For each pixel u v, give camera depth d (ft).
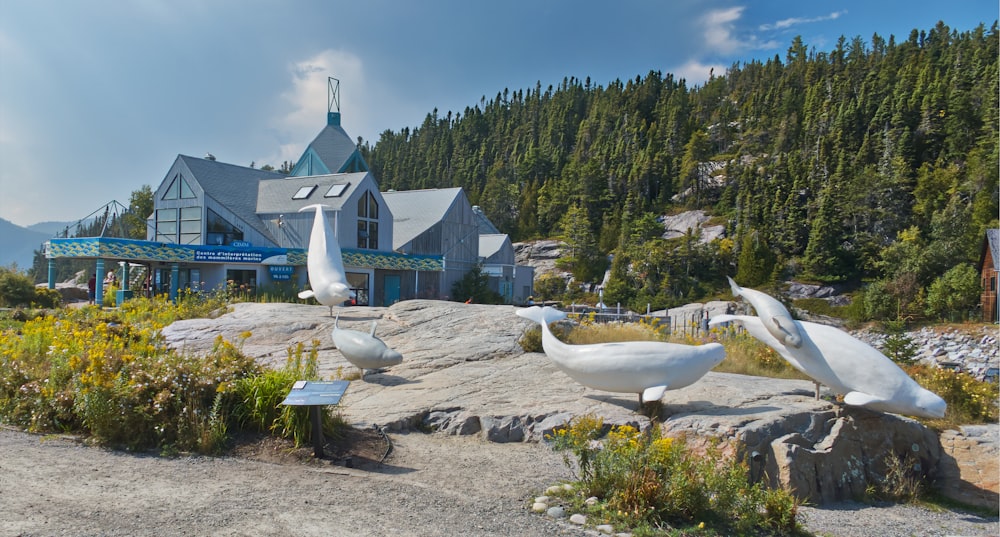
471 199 414.82
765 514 24.16
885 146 310.24
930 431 35.76
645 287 255.09
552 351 37.52
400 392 40.57
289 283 121.29
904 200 272.10
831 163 318.86
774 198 292.20
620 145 415.44
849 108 362.74
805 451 29.84
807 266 252.21
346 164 179.42
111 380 30.68
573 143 509.35
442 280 165.68
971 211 225.76
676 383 34.32
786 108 425.69
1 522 19.70
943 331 147.74
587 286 279.49
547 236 349.61
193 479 25.04
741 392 38.50
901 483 32.32
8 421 32.40
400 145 579.07
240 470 26.50
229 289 95.55
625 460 24.49
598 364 35.35
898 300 163.02
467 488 25.95
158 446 28.99
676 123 434.71
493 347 52.80
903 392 32.27
